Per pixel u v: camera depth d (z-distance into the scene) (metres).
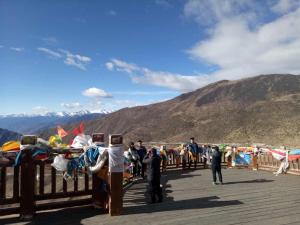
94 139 8.75
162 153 17.05
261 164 17.59
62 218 7.79
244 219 7.80
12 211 7.52
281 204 9.31
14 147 8.07
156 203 9.52
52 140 9.59
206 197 10.39
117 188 8.12
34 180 7.73
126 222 7.57
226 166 19.16
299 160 15.27
